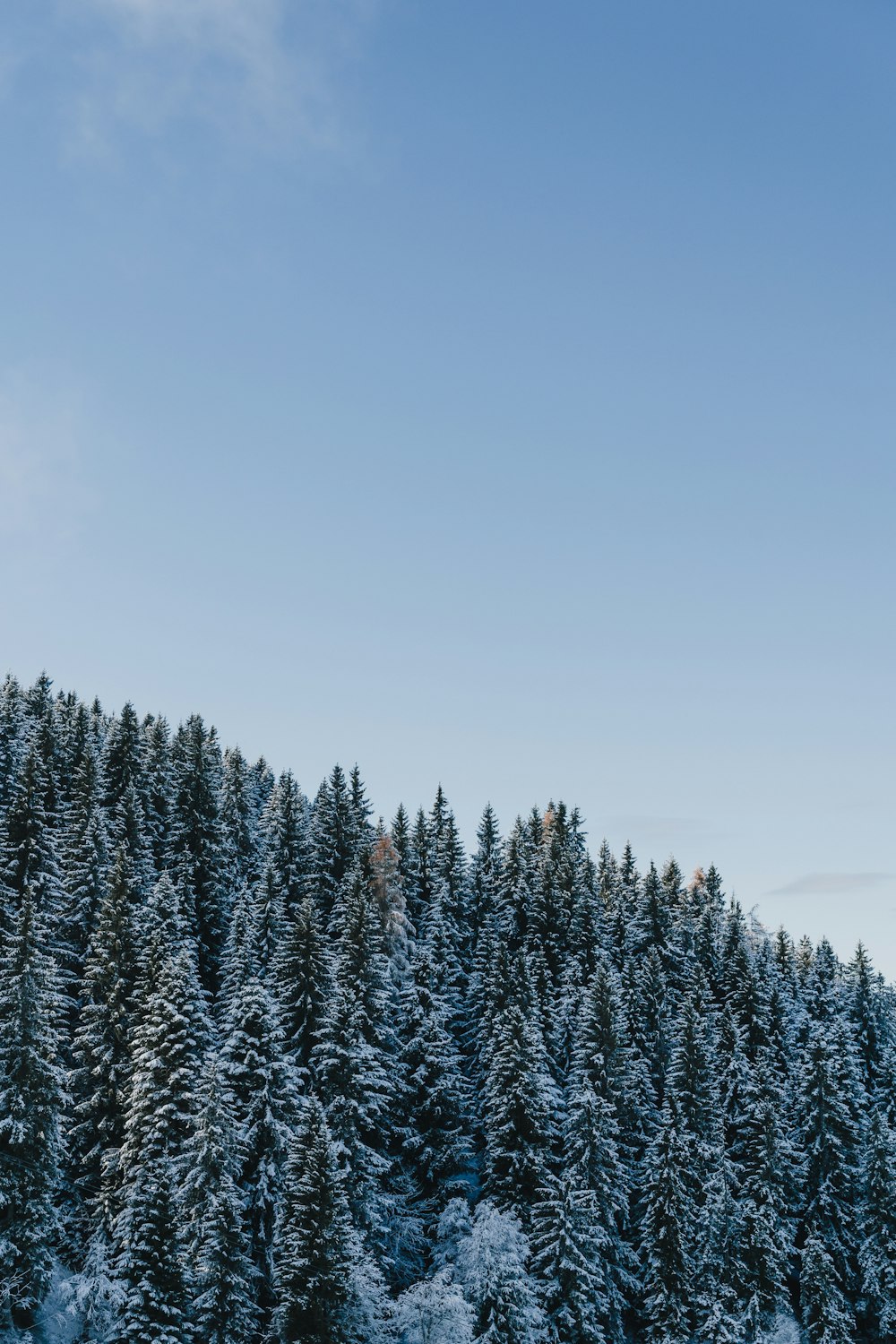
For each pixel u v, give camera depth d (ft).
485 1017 195.93
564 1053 196.13
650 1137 183.11
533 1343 133.90
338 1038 151.43
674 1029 201.98
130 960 151.02
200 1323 113.39
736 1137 192.65
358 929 169.17
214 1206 116.37
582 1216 150.82
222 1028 143.13
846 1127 189.98
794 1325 167.73
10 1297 103.45
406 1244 150.10
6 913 154.81
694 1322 161.68
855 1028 226.99
